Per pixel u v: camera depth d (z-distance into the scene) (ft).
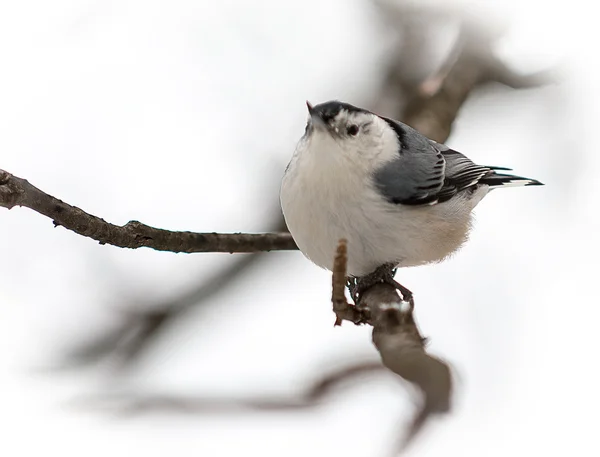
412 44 38.83
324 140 22.61
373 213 22.94
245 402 13.56
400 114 34.47
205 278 35.94
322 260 24.08
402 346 15.49
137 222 21.85
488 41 36.40
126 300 34.91
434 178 24.58
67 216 19.51
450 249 25.89
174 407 13.85
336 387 13.38
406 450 12.61
